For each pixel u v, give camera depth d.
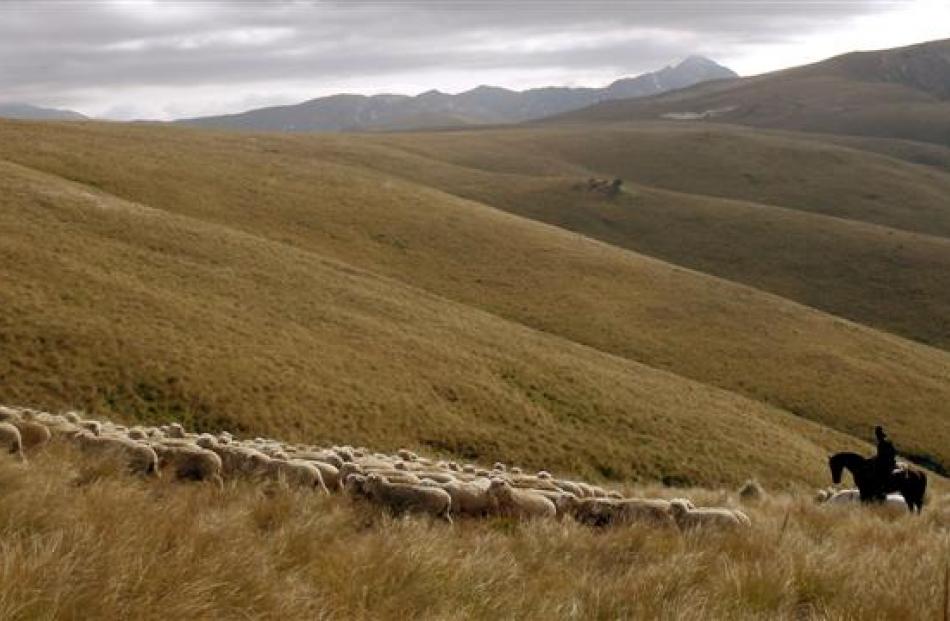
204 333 48.94
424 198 111.38
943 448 68.00
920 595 7.92
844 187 190.75
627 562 9.66
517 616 7.05
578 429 51.41
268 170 109.69
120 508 8.01
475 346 61.34
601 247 106.81
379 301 66.44
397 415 46.22
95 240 60.94
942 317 112.00
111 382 40.94
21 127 104.94
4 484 7.94
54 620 5.47
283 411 42.84
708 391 67.38
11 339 41.81
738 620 7.31
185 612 5.95
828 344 85.19
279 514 9.76
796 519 13.49
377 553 7.77
